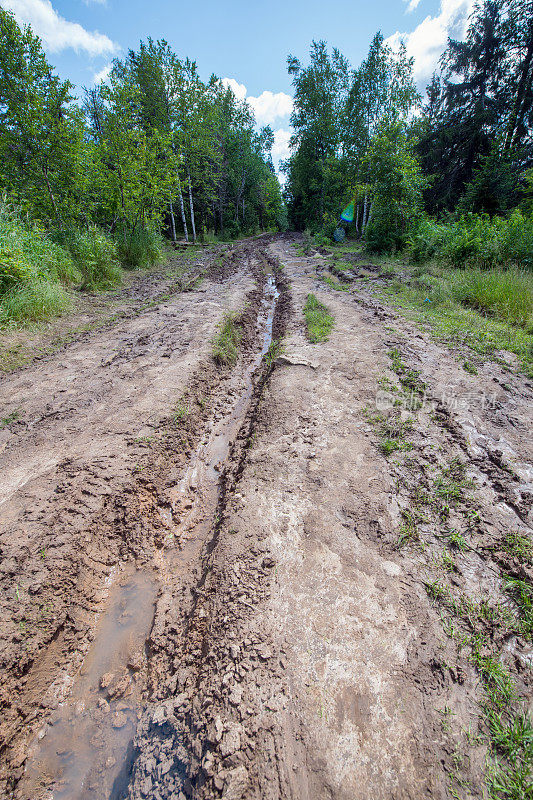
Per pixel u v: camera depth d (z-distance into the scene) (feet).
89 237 34.50
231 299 29.60
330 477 10.96
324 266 43.55
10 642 7.45
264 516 9.87
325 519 9.62
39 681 7.30
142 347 20.45
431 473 10.93
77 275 31.40
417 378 15.89
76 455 12.21
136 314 25.95
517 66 57.82
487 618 7.29
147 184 45.75
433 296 26.45
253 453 12.44
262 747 5.74
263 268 47.93
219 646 7.26
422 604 7.62
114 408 14.80
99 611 8.64
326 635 7.16
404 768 5.46
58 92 33.55
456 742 5.70
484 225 34.30
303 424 13.41
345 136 74.33
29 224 29.73
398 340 19.63
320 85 82.33
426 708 6.10
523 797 5.07
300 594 7.92
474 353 18.13
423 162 69.31
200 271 42.04
